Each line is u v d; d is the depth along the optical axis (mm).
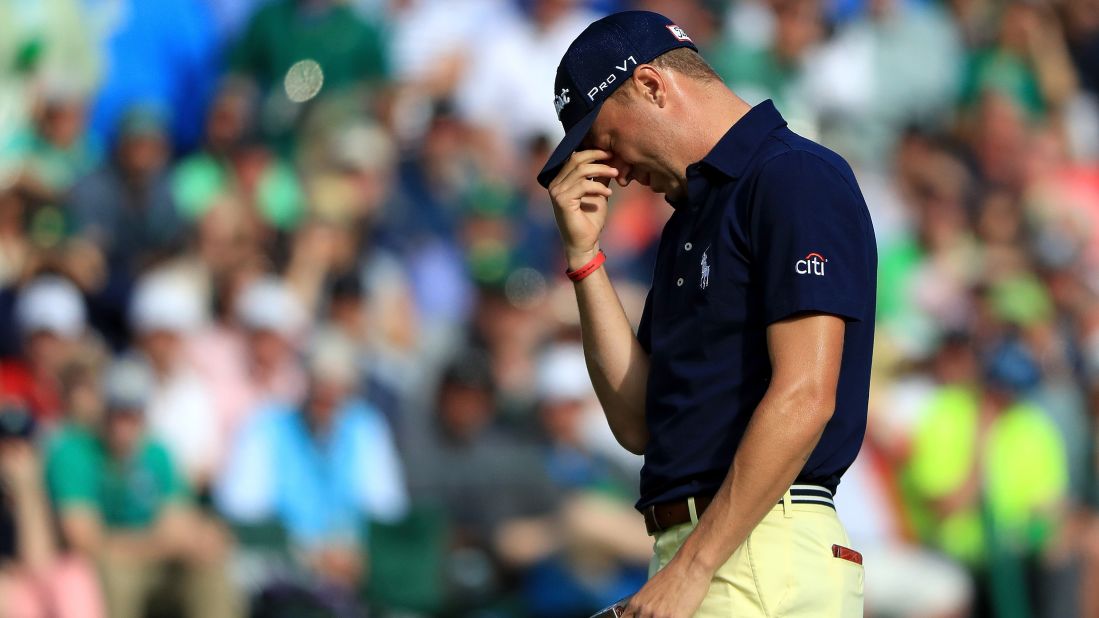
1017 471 29828
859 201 11664
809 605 11523
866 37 46562
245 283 29969
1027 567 29203
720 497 11219
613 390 12836
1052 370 33344
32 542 24031
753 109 12016
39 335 27250
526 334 30750
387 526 25562
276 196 34562
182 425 27172
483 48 41906
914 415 30062
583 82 12195
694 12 44812
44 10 38188
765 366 11586
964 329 32312
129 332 30000
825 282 11211
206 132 38812
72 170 34125
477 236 35219
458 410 27031
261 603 24906
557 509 26250
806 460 11188
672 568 11305
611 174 12430
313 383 26953
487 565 25844
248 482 26203
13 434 24234
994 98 44938
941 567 28359
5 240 31234
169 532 24656
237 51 40125
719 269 11672
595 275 12891
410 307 32969
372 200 34812
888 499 29156
